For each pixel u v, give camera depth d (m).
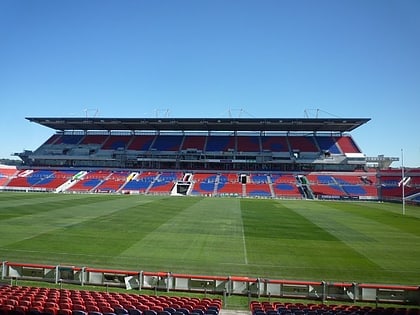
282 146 112.12
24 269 20.80
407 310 15.34
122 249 27.98
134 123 111.69
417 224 44.06
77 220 41.22
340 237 34.94
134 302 15.05
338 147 110.50
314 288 18.94
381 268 24.50
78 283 20.33
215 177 102.12
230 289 19.41
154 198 75.88
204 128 116.38
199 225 39.88
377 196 87.62
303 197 88.81
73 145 117.88
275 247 30.09
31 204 57.25
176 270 23.17
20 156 114.44
